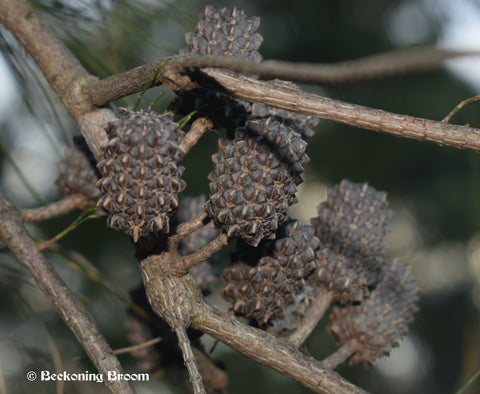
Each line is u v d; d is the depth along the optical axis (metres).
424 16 1.19
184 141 0.36
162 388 0.90
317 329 1.03
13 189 0.99
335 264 0.38
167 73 0.35
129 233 0.34
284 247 0.36
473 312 0.40
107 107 0.39
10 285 0.42
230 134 0.36
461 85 1.19
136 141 0.34
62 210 0.40
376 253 0.38
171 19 0.43
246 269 0.36
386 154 1.32
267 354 0.36
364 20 1.31
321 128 1.33
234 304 0.37
